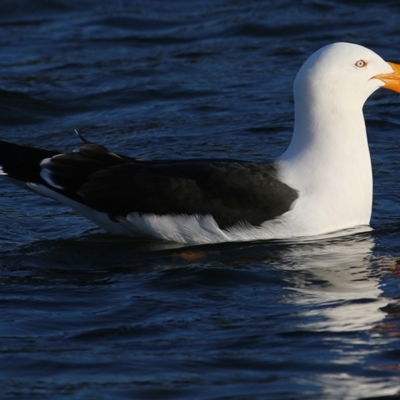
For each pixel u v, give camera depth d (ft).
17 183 45.78
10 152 45.65
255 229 42.70
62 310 36.45
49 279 39.99
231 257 41.57
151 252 42.93
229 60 77.41
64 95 71.15
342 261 40.60
